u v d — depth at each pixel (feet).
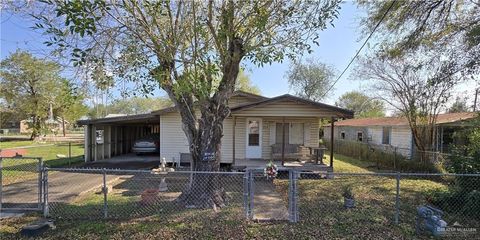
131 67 20.76
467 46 32.27
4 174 37.29
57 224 19.29
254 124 47.88
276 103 39.93
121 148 67.51
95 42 19.60
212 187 23.52
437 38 34.58
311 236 17.79
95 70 20.22
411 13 33.88
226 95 23.58
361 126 82.79
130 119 50.90
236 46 21.99
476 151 25.41
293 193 20.42
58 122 137.18
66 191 28.78
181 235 17.75
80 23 14.98
